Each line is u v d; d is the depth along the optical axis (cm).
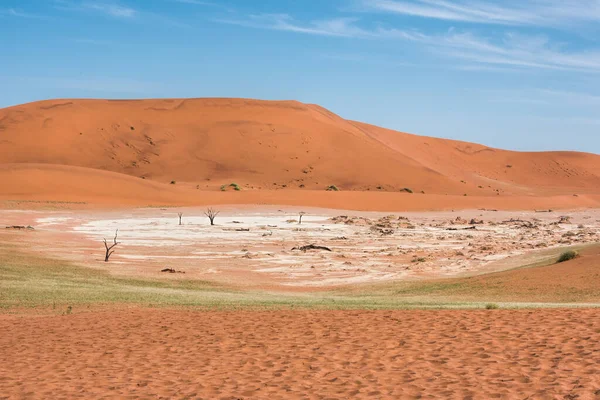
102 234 7150
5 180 11469
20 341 1580
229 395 1048
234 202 11888
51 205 10050
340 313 1855
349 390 1045
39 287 3209
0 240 5772
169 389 1099
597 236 7144
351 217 9706
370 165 17750
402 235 7681
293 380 1124
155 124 19325
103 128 18650
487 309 1875
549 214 11806
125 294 3017
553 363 1126
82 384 1150
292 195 12512
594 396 935
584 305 2358
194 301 2667
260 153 18025
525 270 3828
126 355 1378
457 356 1221
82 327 1764
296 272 4834
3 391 1112
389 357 1248
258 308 2180
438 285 3797
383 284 4147
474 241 7012
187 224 8450
